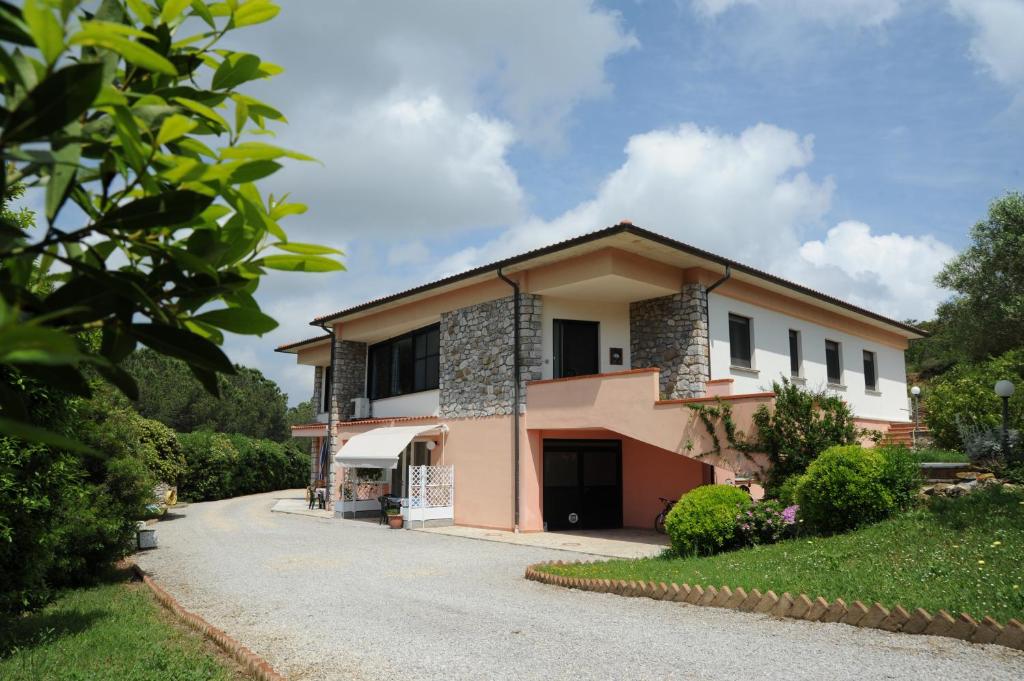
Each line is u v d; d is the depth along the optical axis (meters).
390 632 8.88
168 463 28.39
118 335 1.81
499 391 21.17
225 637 8.20
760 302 22.58
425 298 24.66
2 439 8.09
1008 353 24.77
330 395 30.39
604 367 21.36
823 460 12.73
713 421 16.22
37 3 1.31
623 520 22.09
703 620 8.95
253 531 21.80
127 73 2.08
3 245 1.58
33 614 9.94
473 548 17.36
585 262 19.03
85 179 1.86
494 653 7.80
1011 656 6.76
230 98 2.18
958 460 16.50
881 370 30.00
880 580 9.06
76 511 12.15
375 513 27.58
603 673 6.96
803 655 7.22
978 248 28.92
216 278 1.88
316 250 2.12
